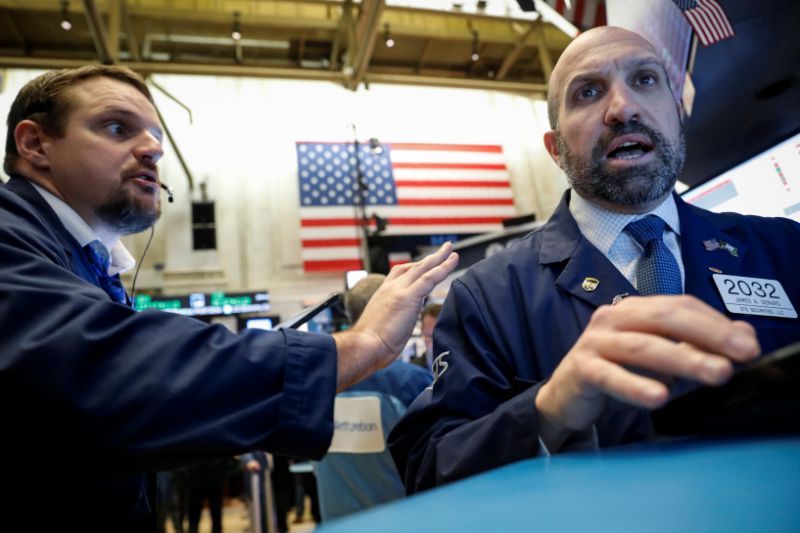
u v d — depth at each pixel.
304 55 7.81
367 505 1.61
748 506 0.11
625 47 0.82
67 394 0.45
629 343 0.33
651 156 0.78
